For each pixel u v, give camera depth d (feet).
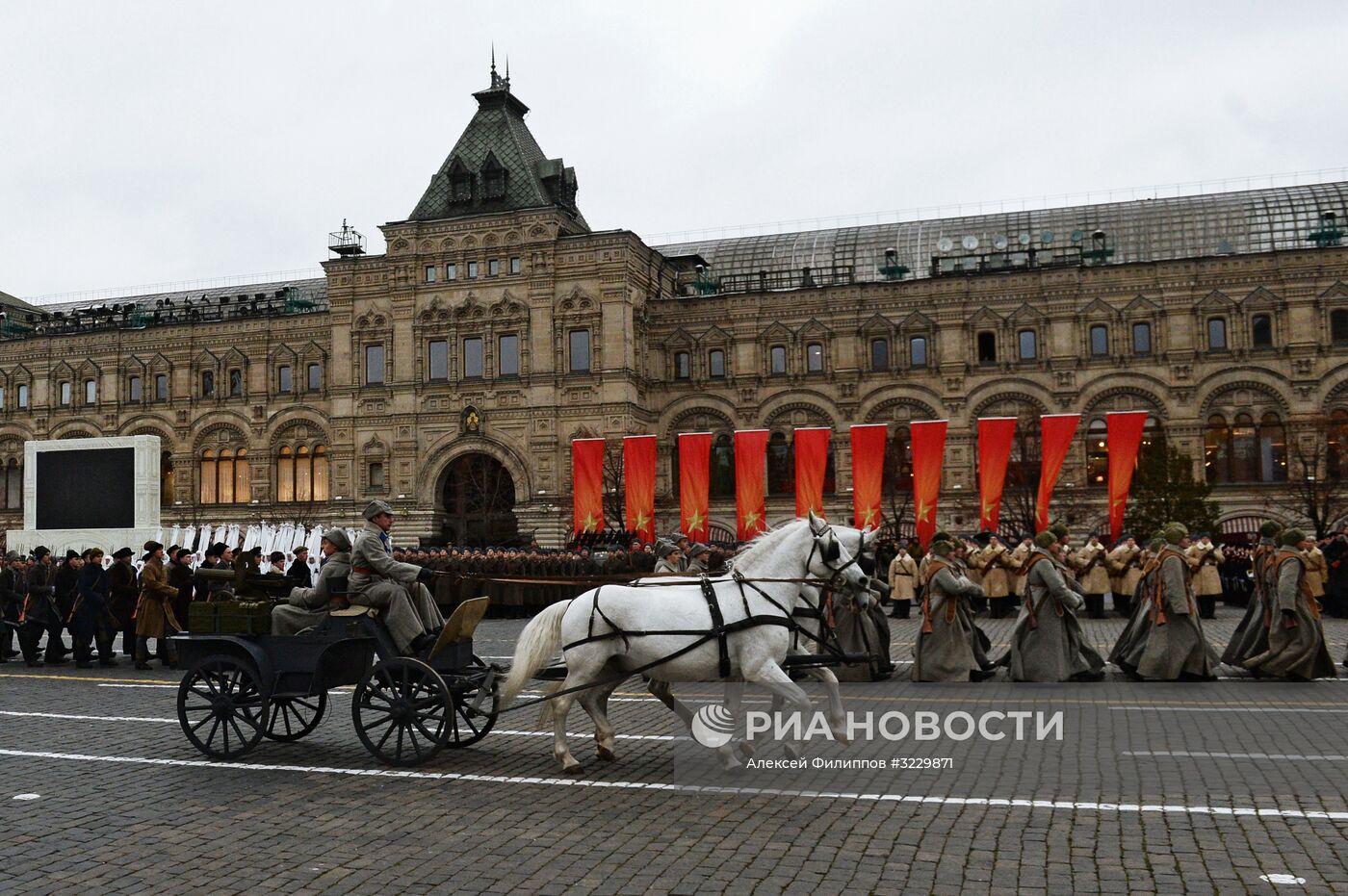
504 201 244.63
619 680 48.34
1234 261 217.15
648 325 245.45
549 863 35.47
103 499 169.37
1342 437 208.13
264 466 259.39
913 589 136.87
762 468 160.66
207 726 63.26
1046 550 73.77
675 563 75.15
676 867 34.71
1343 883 32.27
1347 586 123.65
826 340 236.02
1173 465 189.88
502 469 241.14
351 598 52.26
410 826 40.14
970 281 229.25
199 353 266.57
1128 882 32.65
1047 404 223.92
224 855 37.09
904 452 230.68
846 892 32.19
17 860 36.70
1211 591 123.95
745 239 277.44
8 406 280.92
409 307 242.78
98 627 94.79
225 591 57.00
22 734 60.39
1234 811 39.65
